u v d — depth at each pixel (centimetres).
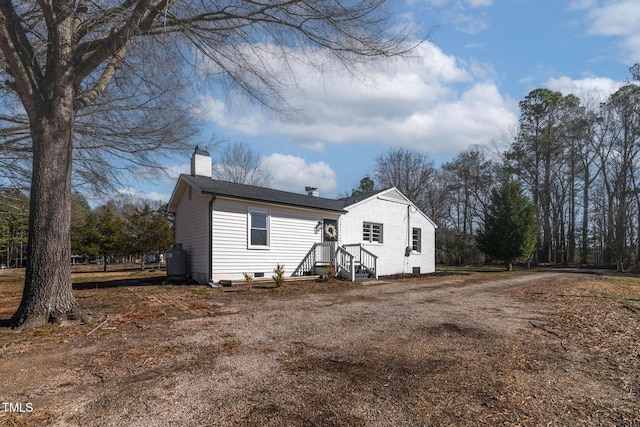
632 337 525
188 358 423
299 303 809
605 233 3266
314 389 334
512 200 2405
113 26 661
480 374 374
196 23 714
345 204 1695
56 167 609
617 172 3070
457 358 426
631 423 272
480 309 756
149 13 667
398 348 464
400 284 1273
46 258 588
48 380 355
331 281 1295
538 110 3572
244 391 329
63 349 454
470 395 322
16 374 371
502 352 451
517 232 2345
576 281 1487
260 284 1166
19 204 1370
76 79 649
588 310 750
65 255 612
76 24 653
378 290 1080
